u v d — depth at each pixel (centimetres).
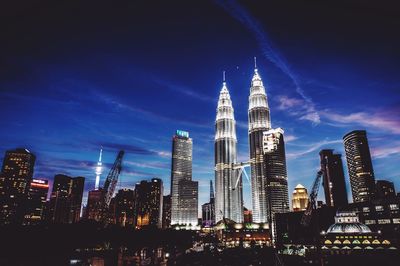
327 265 18950
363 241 19525
